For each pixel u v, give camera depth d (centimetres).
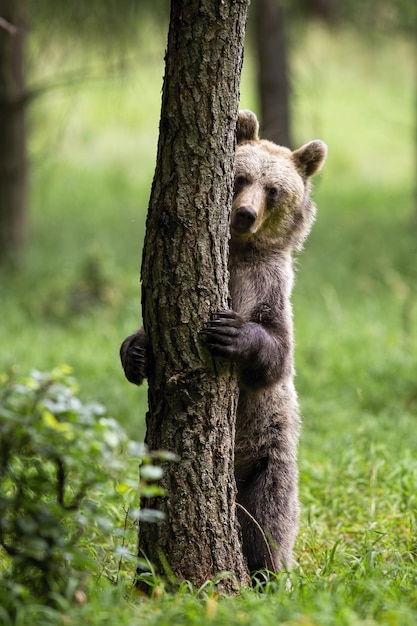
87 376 1839
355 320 2259
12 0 2161
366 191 4034
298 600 837
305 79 3406
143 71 4141
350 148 4625
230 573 883
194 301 900
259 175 1138
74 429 743
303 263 2873
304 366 1884
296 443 1121
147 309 913
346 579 915
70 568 820
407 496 1214
